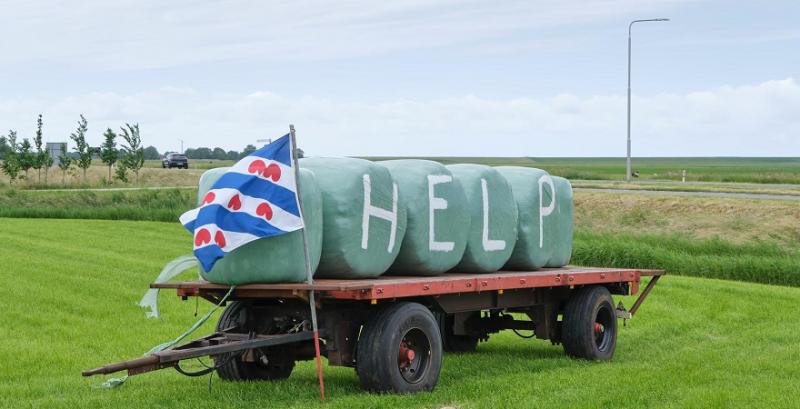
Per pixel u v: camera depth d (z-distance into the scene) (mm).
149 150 184500
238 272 9156
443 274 11250
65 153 65375
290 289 9031
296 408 8852
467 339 13664
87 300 17578
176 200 48938
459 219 11039
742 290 21906
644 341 14805
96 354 12438
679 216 40875
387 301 9812
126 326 14930
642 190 49719
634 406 9125
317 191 9461
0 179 65562
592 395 9672
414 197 10484
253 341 9039
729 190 49656
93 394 9867
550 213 12930
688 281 23641
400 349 9695
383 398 9289
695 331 15891
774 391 10039
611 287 13867
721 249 30234
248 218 8820
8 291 18344
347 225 9633
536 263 12703
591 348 12727
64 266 22703
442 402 9344
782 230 37438
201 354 8641
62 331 14344
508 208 11938
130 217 41312
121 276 21141
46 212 41875
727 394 9727
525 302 12359
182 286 9617
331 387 10250
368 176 9836
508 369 11805
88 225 36188
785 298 20891
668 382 10602
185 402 9305
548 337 12836
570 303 12883
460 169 11664
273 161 9008
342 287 8875
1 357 12117
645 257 28438
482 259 11516
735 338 14984
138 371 8219
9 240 29438
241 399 9422
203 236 8758
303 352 10047
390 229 10102
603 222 42406
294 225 8961
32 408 9141
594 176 77438
